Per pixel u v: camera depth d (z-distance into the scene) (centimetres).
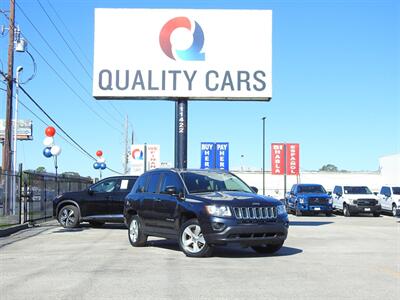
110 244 1405
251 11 2223
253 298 736
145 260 1096
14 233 1722
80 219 1909
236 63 2206
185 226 1156
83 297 743
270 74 2208
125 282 850
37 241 1481
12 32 2608
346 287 813
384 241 1527
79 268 991
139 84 2177
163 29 2205
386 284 838
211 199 1123
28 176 2005
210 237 1092
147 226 1306
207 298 737
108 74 2181
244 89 2198
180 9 2214
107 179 1927
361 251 1273
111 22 2200
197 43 2205
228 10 2220
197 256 1140
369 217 3112
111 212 1886
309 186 3344
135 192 1391
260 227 1095
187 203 1162
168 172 1293
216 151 3841
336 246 1384
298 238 1616
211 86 2191
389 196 3136
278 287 812
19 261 1087
